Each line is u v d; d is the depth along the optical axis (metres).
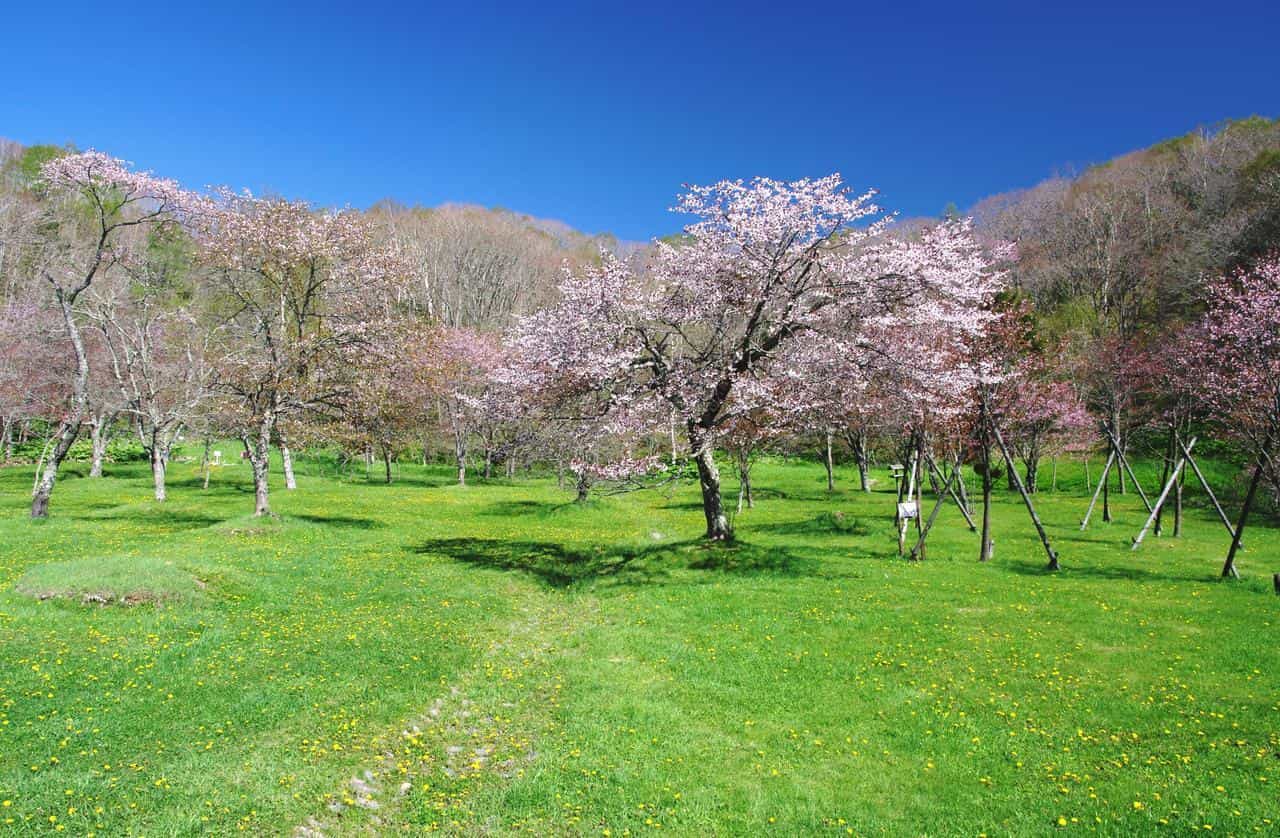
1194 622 16.05
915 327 23.17
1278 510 36.84
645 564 23.97
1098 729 10.87
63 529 26.91
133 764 9.52
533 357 24.55
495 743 11.06
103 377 49.12
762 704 12.23
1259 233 53.59
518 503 44.50
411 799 9.38
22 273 55.00
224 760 9.90
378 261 32.31
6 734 9.84
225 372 31.64
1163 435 49.44
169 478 53.00
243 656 13.72
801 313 22.78
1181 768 9.55
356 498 44.00
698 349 25.50
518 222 118.31
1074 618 16.55
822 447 56.44
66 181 29.58
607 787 9.60
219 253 29.56
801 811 8.98
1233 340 29.55
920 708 11.84
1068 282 72.56
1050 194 95.44
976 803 9.01
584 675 13.72
